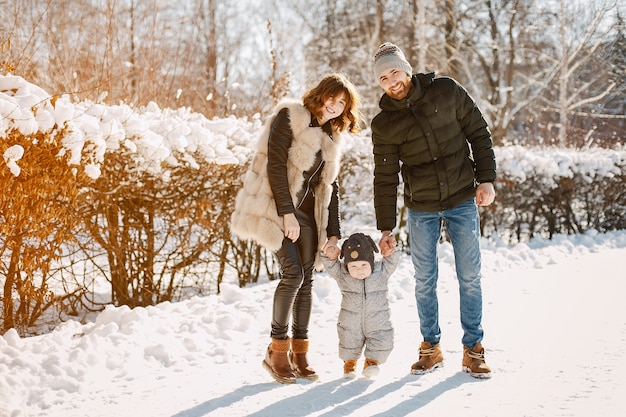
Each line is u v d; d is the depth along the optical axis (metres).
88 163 4.51
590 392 3.34
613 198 10.77
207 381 3.72
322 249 3.87
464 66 21.81
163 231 6.09
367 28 22.91
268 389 3.55
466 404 3.24
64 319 5.65
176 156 5.61
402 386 3.56
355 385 3.60
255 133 6.91
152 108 6.31
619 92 21.88
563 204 10.38
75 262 5.56
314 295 5.92
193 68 11.33
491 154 3.88
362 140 8.92
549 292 6.12
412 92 3.78
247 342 4.60
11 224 4.40
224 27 20.97
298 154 3.72
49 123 4.09
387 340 3.69
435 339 3.88
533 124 23.69
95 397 3.46
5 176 4.08
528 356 4.05
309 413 3.15
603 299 5.68
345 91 3.78
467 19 22.73
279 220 3.70
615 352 4.05
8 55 6.40
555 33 21.25
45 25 7.81
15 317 4.94
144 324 4.68
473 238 3.83
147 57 9.04
